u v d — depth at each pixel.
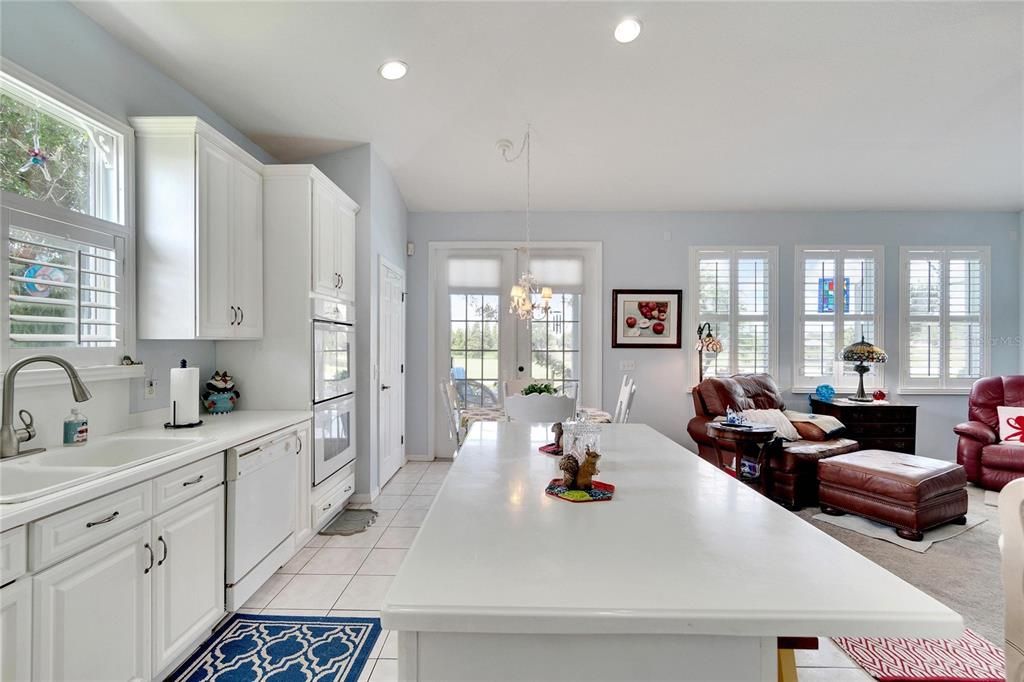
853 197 4.70
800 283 4.97
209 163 2.36
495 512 1.20
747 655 0.77
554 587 0.82
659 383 4.99
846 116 3.44
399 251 4.63
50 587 1.25
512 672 0.77
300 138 3.46
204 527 1.89
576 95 3.17
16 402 1.74
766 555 0.95
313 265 2.95
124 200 2.21
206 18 2.26
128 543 1.51
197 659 1.84
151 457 1.67
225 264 2.49
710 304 5.00
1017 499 1.22
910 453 4.35
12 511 1.17
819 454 3.56
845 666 1.84
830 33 2.65
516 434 2.28
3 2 1.72
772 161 4.08
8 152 1.74
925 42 2.72
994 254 4.95
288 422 2.54
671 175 4.31
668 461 1.73
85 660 1.35
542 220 5.03
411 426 5.01
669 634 0.76
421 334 5.01
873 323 4.96
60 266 1.89
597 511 1.20
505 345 5.07
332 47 2.57
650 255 5.00
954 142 3.78
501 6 2.39
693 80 3.03
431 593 0.80
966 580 2.46
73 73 2.00
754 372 4.98
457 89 3.05
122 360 2.18
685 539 1.03
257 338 2.84
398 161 4.03
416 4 2.34
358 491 3.65
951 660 1.87
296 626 2.06
